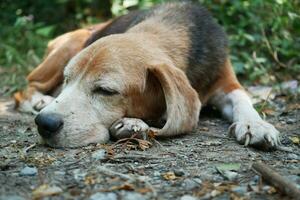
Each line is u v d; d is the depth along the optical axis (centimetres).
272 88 130
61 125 86
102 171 73
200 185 70
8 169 76
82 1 216
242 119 97
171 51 99
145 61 92
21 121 110
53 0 220
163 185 70
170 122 89
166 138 92
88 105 90
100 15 214
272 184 69
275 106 120
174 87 90
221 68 109
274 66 145
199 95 107
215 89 110
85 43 125
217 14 154
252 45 149
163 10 111
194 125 93
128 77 90
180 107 90
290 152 87
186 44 102
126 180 71
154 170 76
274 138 88
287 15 147
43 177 72
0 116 115
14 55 179
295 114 114
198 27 107
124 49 92
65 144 86
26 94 123
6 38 196
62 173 74
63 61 125
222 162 80
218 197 67
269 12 150
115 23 121
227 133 98
